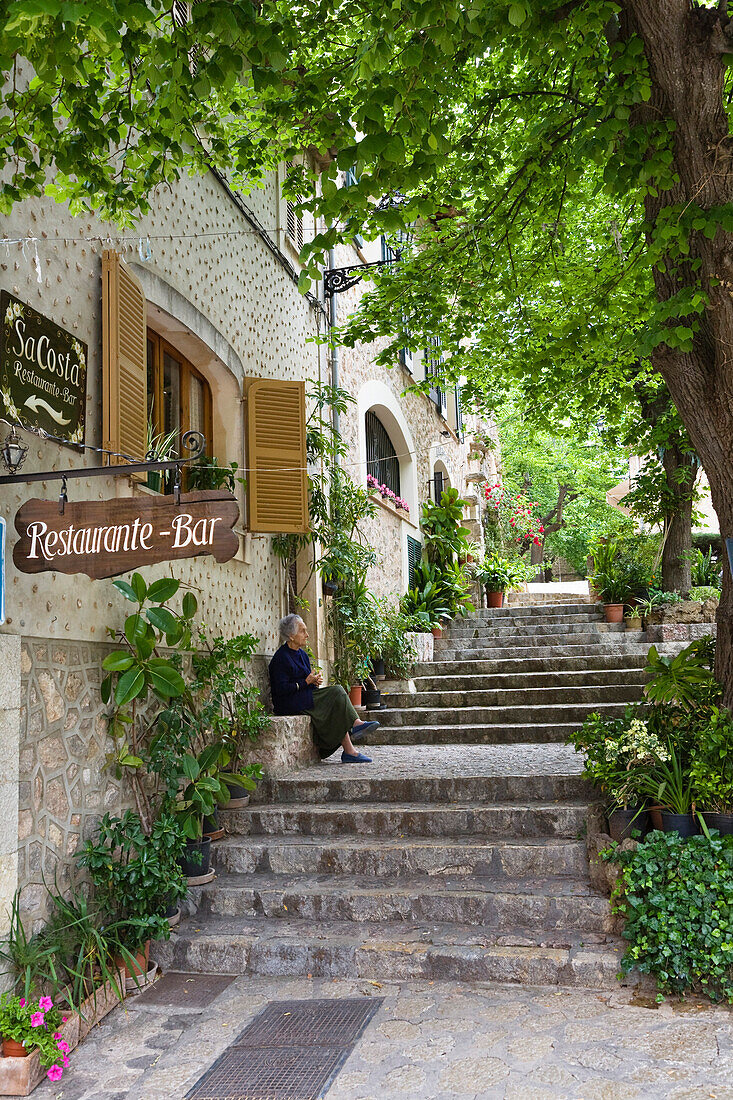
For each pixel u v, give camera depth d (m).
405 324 6.95
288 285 8.46
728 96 4.99
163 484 5.61
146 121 3.98
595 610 11.91
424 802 5.76
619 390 8.54
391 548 11.62
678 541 11.48
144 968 4.23
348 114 4.30
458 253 6.51
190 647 5.07
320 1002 3.93
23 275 3.96
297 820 5.53
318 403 8.64
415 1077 3.22
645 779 4.56
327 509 8.66
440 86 3.97
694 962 3.75
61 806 4.05
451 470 16.08
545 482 29.00
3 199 3.57
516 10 3.47
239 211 7.22
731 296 4.36
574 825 5.11
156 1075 3.37
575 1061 3.27
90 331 4.61
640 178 4.34
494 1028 3.57
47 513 3.58
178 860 4.88
